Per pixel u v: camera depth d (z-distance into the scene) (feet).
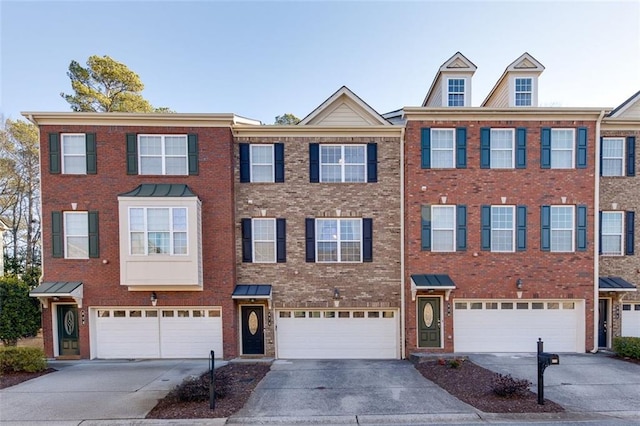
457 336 40.65
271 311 41.45
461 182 40.98
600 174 41.93
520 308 40.81
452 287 38.40
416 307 40.50
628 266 41.75
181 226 38.55
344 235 42.42
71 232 40.37
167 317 40.63
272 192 42.22
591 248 40.50
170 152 40.73
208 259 40.24
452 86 44.01
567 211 40.86
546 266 40.55
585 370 33.37
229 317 40.22
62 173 39.99
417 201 40.91
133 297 40.01
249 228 42.01
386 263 42.06
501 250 40.86
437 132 41.34
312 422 23.26
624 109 42.93
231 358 39.99
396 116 50.47
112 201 40.14
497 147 41.19
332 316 42.09
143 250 38.47
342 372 34.81
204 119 40.14
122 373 34.30
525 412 24.04
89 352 39.96
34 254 81.82
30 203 80.48
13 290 42.52
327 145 42.80
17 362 33.86
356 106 43.83
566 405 25.26
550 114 40.50
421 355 38.96
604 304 42.68
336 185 42.37
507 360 37.09
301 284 41.91
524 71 42.86
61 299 40.32
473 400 26.27
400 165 42.32
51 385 30.63
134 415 24.04
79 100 68.33
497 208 41.11
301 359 40.93
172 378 32.55
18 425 22.80
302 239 42.14
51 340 39.93
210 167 40.47
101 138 40.11
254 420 23.31
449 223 41.16
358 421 23.38
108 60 69.82
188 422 23.00
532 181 40.78
